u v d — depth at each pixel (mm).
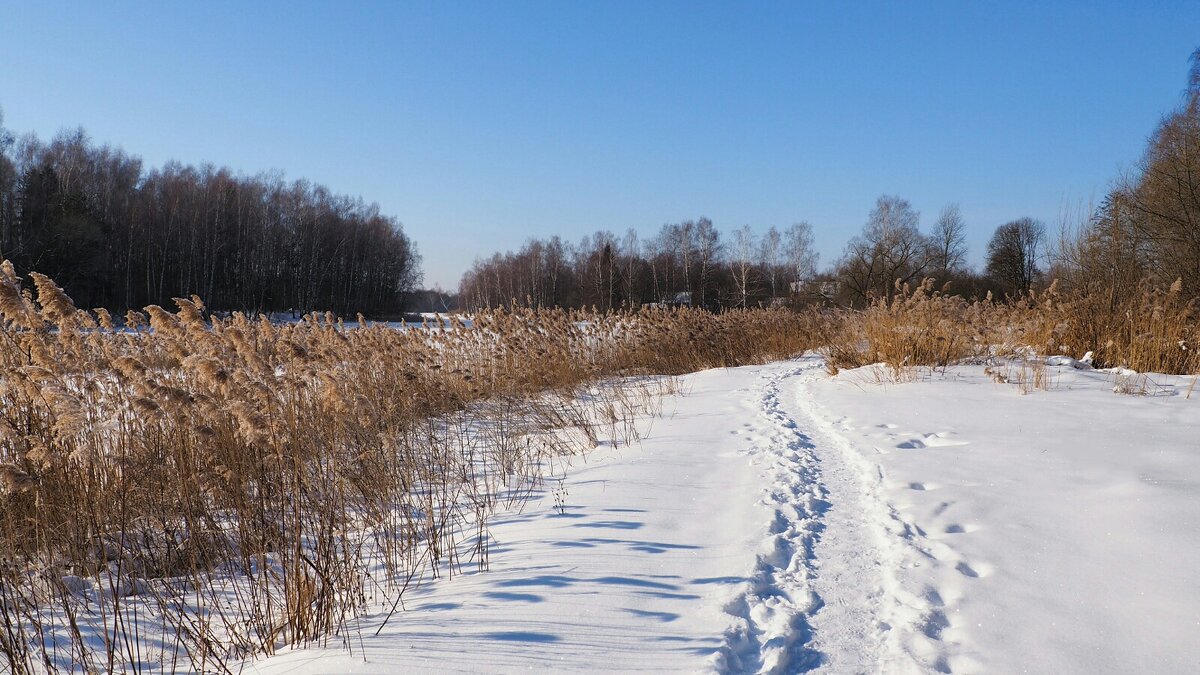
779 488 5883
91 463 5273
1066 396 8406
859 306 48469
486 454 8312
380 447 6875
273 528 5047
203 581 4832
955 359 11781
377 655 3430
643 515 5441
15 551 4715
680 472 6645
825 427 8281
